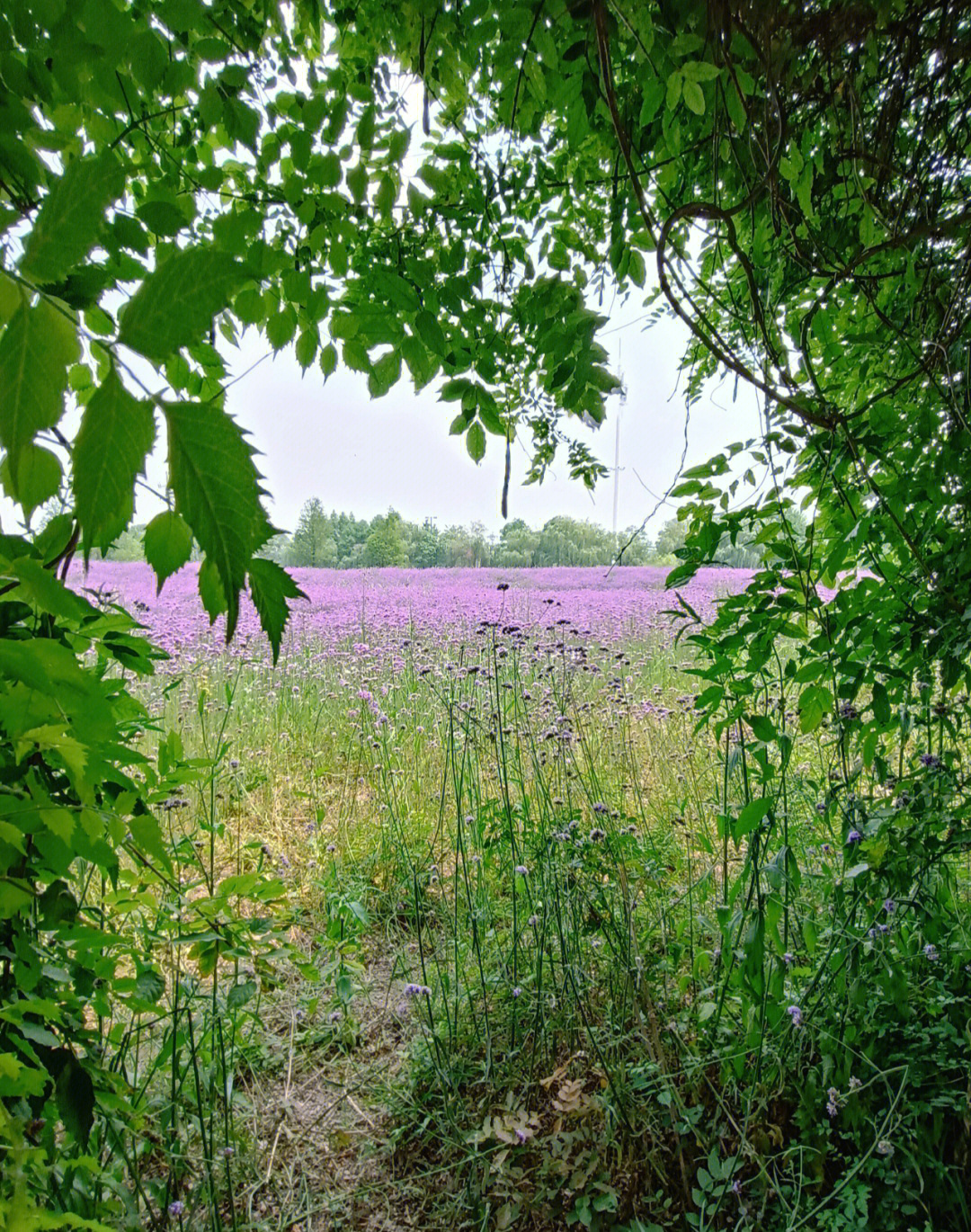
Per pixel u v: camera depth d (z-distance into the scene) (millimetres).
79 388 1121
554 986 2301
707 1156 1793
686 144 1862
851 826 1813
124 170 423
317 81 1872
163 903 1621
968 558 1666
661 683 5984
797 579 1811
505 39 1490
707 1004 1947
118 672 3469
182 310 406
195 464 411
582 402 1636
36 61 875
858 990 1690
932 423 1770
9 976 1026
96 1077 1135
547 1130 1970
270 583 454
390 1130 2062
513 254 1852
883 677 2025
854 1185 1599
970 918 1997
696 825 3205
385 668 5773
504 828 2717
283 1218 1776
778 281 2100
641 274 1846
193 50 1331
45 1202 1062
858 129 1638
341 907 2441
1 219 474
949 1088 1628
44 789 883
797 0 1299
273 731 4961
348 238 1622
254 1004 2479
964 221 1606
